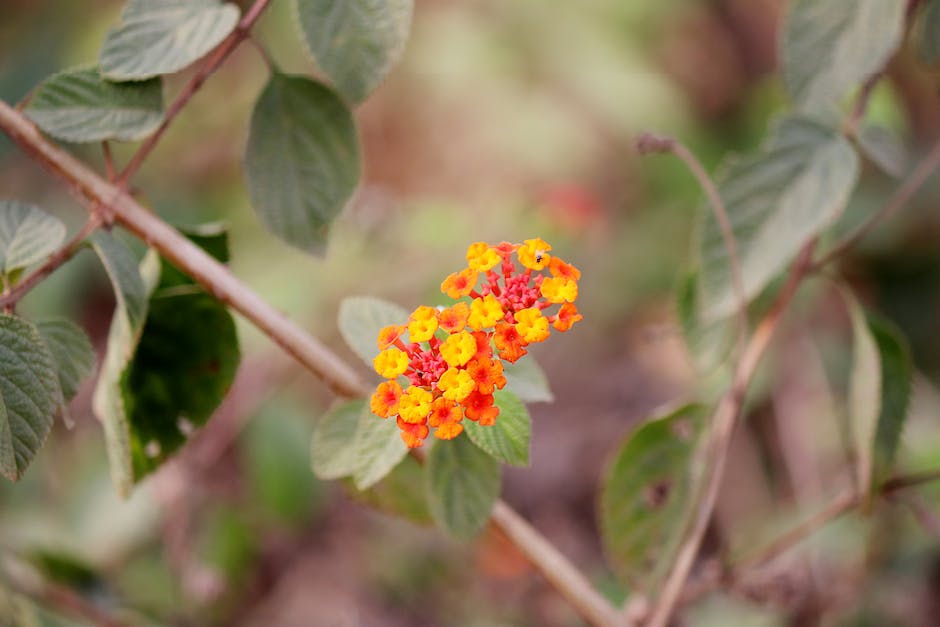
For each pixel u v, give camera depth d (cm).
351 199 68
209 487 101
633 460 72
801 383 110
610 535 73
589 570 114
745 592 76
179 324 69
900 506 89
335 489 115
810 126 71
